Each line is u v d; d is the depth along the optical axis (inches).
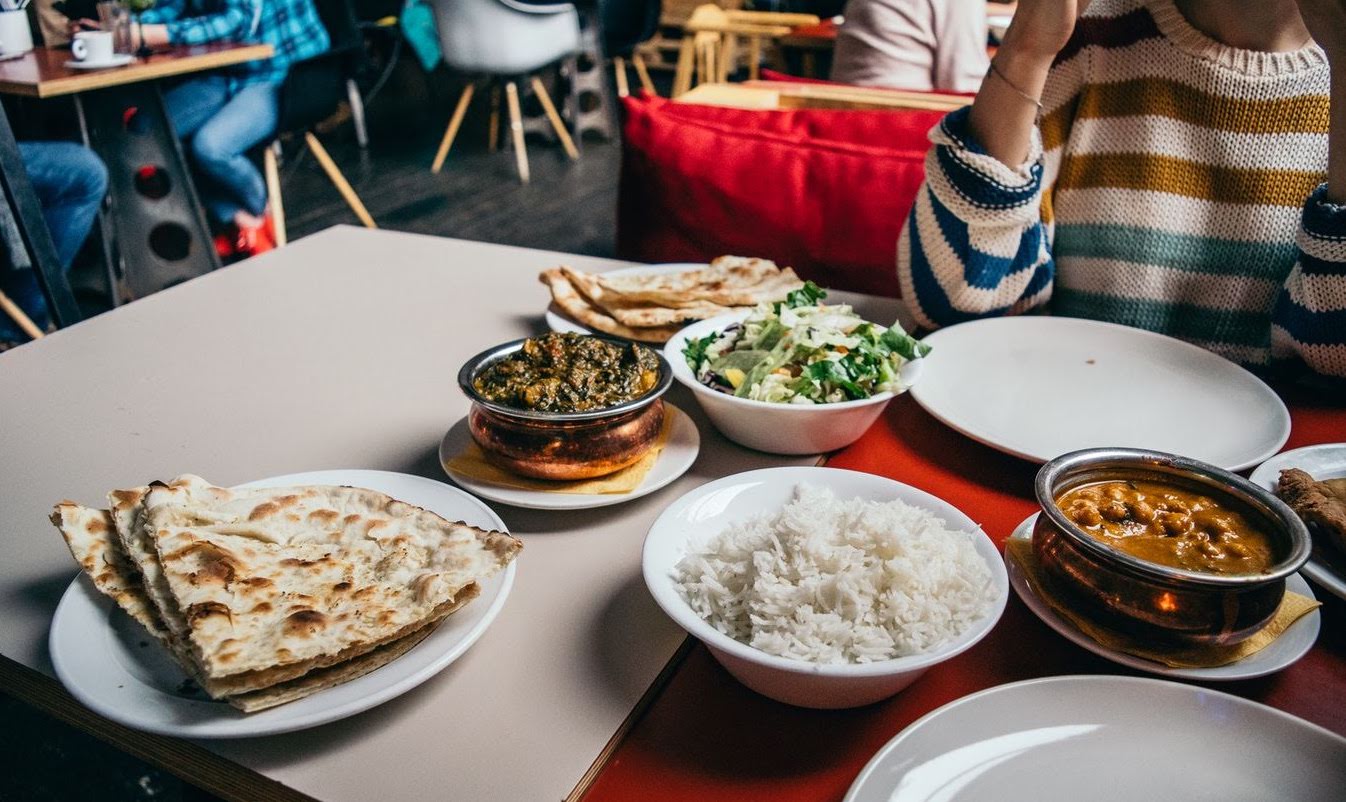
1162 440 40.4
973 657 29.0
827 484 33.1
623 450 35.0
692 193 72.6
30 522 34.9
